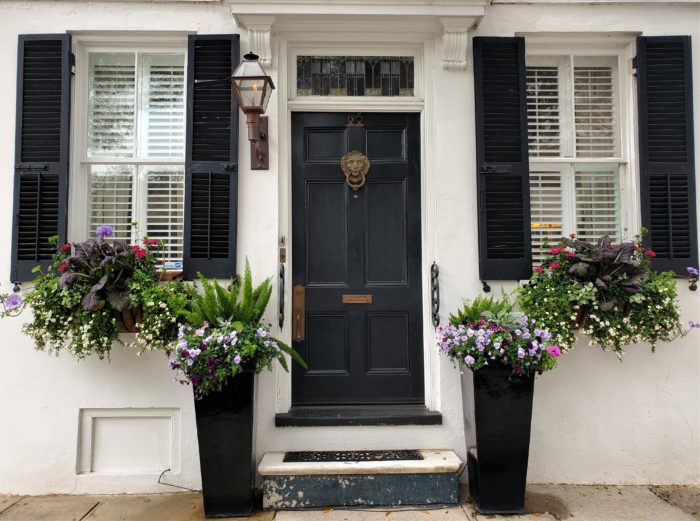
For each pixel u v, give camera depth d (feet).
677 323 9.72
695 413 10.65
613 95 11.64
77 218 10.87
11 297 9.29
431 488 9.46
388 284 11.19
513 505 9.14
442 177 10.80
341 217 11.29
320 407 10.96
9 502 9.80
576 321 9.80
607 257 9.50
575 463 10.54
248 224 10.57
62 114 10.45
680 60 10.93
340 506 9.38
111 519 9.12
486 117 10.73
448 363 10.50
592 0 10.95
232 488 9.05
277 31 10.82
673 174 10.84
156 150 11.20
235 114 10.55
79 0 10.66
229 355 8.62
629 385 10.64
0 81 10.60
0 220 10.44
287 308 10.86
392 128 11.40
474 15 10.29
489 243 10.59
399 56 11.43
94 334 9.18
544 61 11.60
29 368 10.25
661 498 9.93
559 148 11.51
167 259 11.05
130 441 10.39
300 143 11.31
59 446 10.21
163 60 11.32
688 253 10.74
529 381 9.04
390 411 10.69
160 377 10.32
